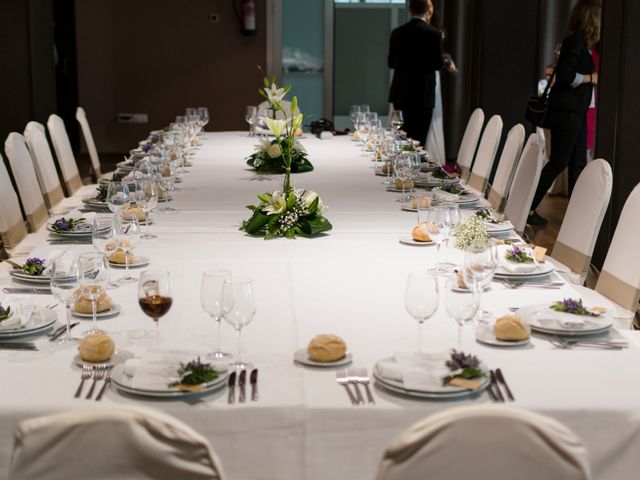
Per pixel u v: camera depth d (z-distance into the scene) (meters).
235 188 4.76
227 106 12.23
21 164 4.81
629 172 5.09
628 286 3.27
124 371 1.98
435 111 9.20
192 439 1.48
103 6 12.03
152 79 12.18
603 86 5.22
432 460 1.46
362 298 2.63
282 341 2.26
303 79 12.22
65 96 13.74
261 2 12.00
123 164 5.48
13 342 2.21
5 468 1.88
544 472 1.46
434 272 2.89
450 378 1.94
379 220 3.85
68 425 1.47
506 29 9.18
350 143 7.23
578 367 2.10
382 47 12.16
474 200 4.33
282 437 1.87
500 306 2.58
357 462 1.88
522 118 9.29
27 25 9.61
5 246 4.30
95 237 2.76
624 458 1.90
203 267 2.99
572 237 3.83
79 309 2.46
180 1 12.02
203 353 2.13
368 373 2.04
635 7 4.89
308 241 3.42
